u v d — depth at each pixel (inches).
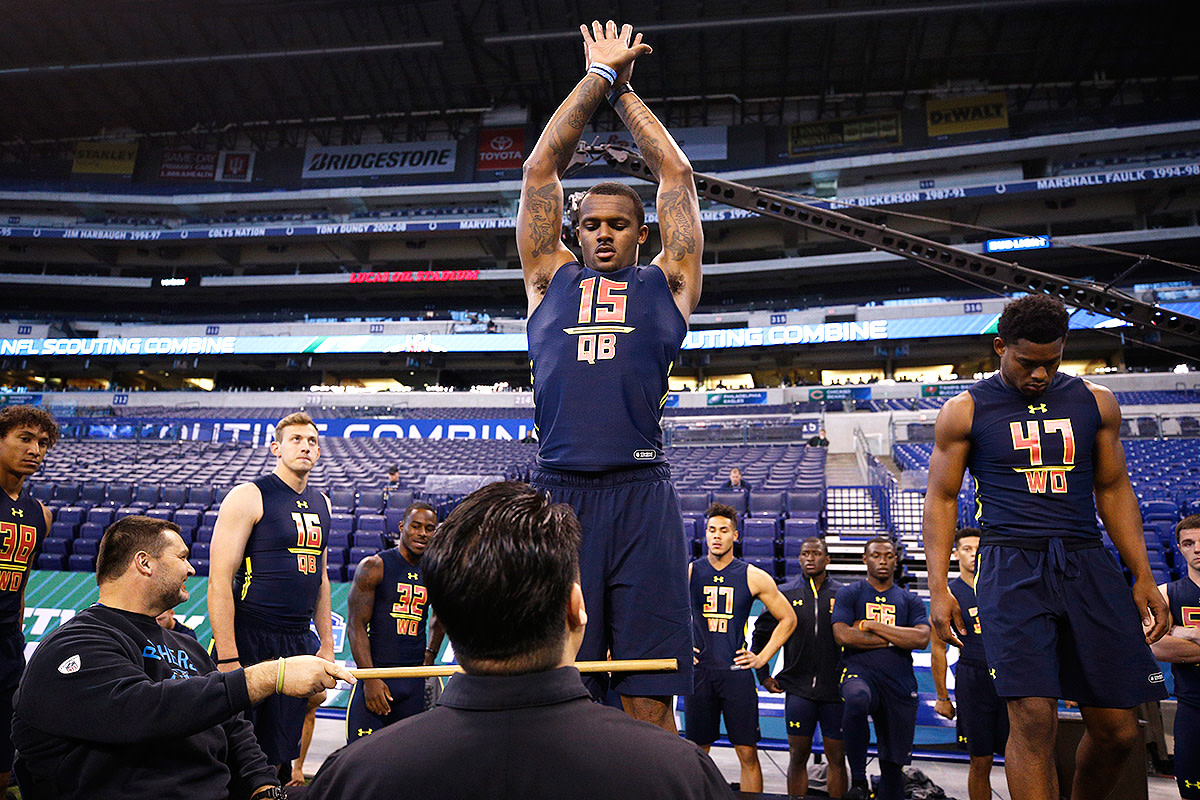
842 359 1307.8
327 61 1422.2
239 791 89.9
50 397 1216.8
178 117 1569.9
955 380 1149.7
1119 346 1167.6
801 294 1403.8
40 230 1400.1
